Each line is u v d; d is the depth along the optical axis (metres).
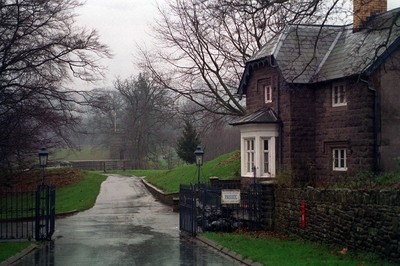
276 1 16.17
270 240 17.67
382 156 22.81
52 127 33.72
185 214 22.34
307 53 26.67
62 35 31.83
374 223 13.73
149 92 76.31
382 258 13.24
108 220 27.88
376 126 22.86
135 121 79.38
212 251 17.03
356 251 14.42
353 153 23.66
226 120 42.41
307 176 25.72
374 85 22.83
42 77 31.28
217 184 26.97
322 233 16.42
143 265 14.68
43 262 15.58
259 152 26.73
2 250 17.23
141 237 21.03
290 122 25.67
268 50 27.48
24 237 21.11
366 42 24.36
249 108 29.44
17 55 30.17
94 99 35.06
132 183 52.31
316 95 25.94
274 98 26.98
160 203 36.81
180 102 47.06
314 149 25.94
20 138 33.62
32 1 29.56
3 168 36.69
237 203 20.77
